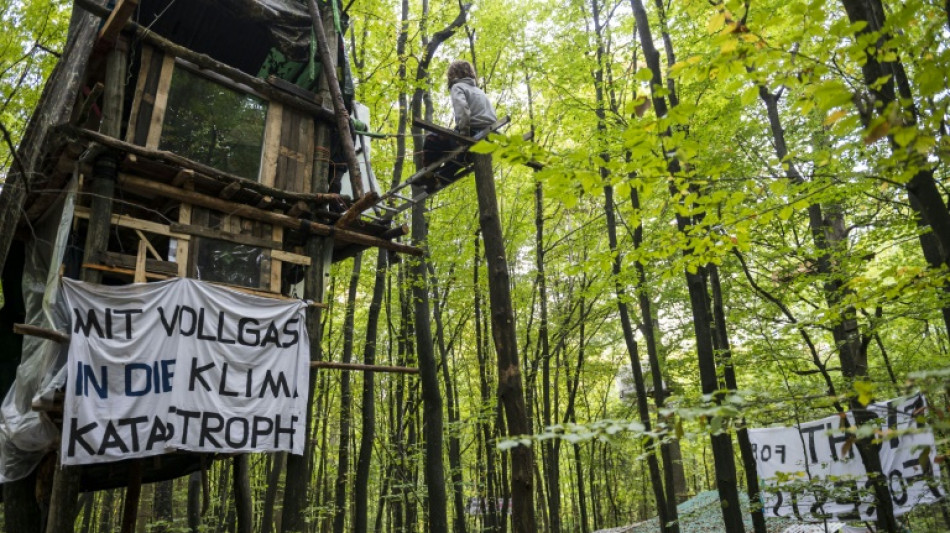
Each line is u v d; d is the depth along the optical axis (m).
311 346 7.36
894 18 2.88
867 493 5.85
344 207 8.21
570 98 10.24
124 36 6.64
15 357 8.59
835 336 8.24
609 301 11.93
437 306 14.59
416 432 15.48
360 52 12.66
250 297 6.86
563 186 4.04
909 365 10.19
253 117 7.70
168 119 6.98
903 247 9.82
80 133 5.90
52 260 6.39
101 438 5.64
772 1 4.93
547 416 14.62
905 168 3.07
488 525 16.09
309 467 17.42
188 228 6.81
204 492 7.18
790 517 8.16
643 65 11.48
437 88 11.86
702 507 12.41
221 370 6.49
